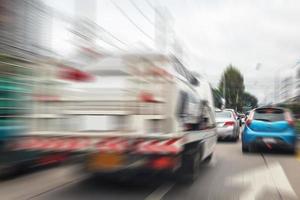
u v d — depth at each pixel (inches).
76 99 299.9
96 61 304.5
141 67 295.7
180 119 304.8
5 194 304.8
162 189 320.2
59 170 401.1
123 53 303.0
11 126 340.5
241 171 417.1
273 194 310.8
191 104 344.5
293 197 302.0
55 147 295.0
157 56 301.7
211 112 450.6
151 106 292.4
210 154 450.3
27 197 295.7
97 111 297.1
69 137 292.8
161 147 284.2
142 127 291.9
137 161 287.3
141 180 347.6
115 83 298.0
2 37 354.3
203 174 395.2
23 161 347.3
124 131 292.7
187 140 311.9
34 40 386.6
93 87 299.6
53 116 301.1
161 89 293.3
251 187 334.6
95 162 290.4
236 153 579.5
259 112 579.8
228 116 792.9
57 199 289.3
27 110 324.8
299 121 1101.7
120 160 286.7
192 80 363.9
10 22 366.0
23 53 366.6
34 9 390.6
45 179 359.6
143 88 294.4
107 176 351.9
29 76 330.0
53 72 304.8
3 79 338.3
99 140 289.3
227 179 369.7
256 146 572.4
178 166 313.7
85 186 330.0
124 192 309.4
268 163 478.0
